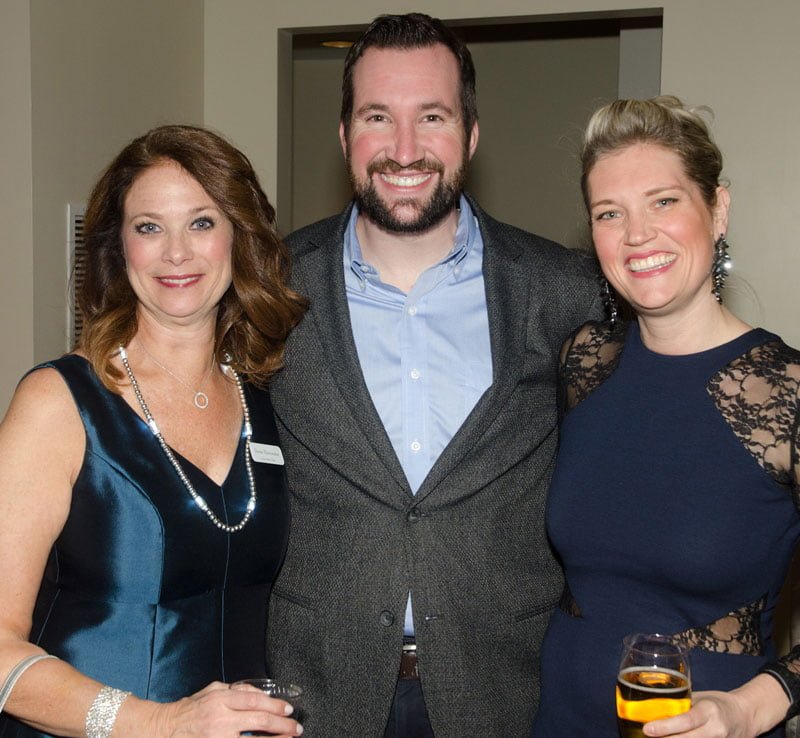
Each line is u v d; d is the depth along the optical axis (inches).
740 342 73.7
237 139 197.2
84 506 73.6
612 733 73.8
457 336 92.3
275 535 82.0
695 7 172.6
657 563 73.0
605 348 82.2
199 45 195.9
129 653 73.5
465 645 86.6
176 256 76.9
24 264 147.7
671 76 174.7
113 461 74.2
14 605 70.2
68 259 155.6
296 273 92.8
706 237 73.3
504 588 88.2
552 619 82.3
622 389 78.2
